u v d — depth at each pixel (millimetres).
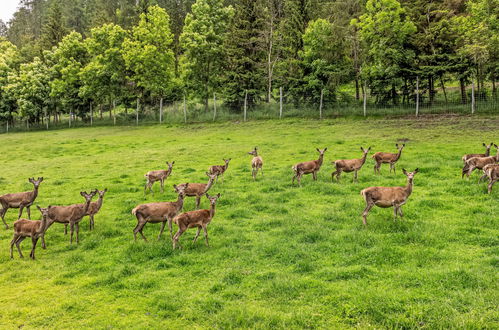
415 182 16734
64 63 54750
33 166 26625
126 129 44719
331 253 10297
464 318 6875
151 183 18344
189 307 8039
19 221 11617
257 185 18266
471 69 31469
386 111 35062
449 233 10953
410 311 7246
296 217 13305
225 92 44875
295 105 42469
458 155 20797
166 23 49500
